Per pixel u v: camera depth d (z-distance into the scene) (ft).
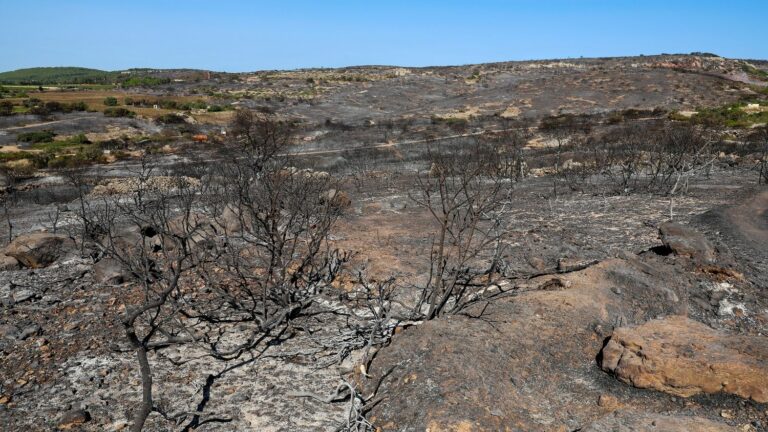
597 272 22.48
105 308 22.49
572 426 14.24
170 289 13.33
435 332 17.58
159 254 28.48
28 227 45.91
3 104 196.44
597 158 72.79
